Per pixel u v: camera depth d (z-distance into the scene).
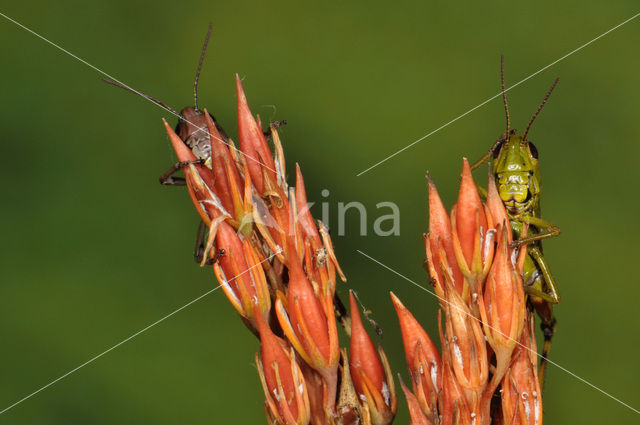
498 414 0.19
